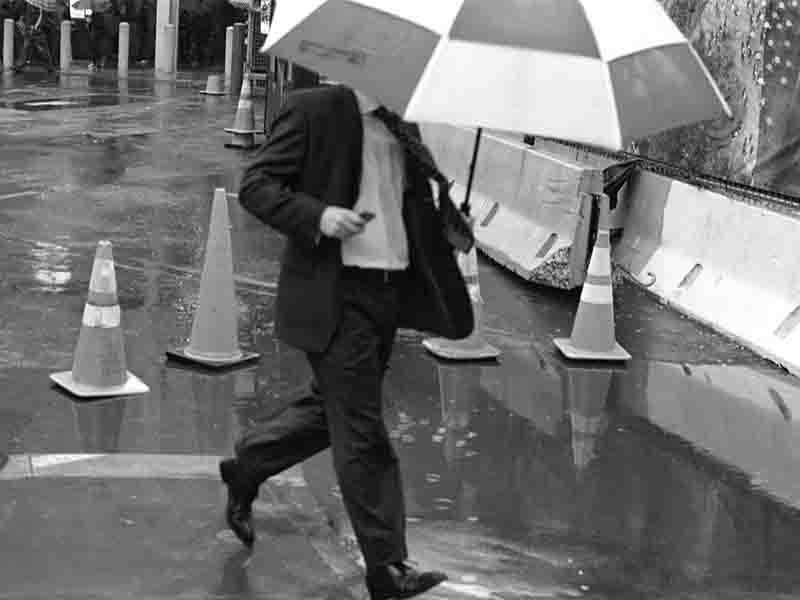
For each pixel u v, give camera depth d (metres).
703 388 6.80
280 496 4.89
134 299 8.00
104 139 16.19
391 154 3.77
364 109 3.71
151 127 17.98
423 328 3.92
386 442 3.80
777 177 8.07
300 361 6.79
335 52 3.30
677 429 6.09
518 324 8.05
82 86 24.94
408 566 3.87
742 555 4.67
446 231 3.84
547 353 7.36
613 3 3.43
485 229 10.38
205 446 5.42
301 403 4.15
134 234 10.16
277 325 3.79
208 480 5.00
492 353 7.13
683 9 9.27
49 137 16.00
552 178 9.49
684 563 4.56
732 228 8.24
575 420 6.14
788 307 7.50
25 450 5.22
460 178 11.52
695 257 8.66
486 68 3.22
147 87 25.78
